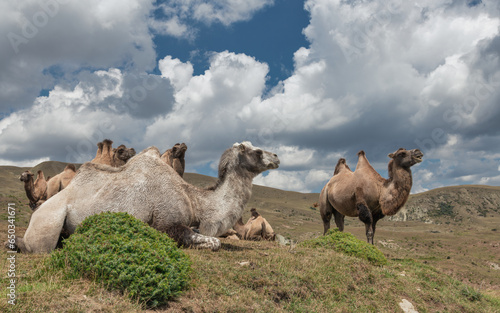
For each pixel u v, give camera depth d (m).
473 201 168.38
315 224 102.25
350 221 117.69
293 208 136.50
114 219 5.95
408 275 9.70
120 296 4.70
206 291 5.53
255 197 153.25
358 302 7.09
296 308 6.08
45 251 7.20
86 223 6.01
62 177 15.31
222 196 8.77
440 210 157.88
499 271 37.31
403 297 8.02
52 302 4.19
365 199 12.47
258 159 8.95
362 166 12.95
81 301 4.37
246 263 7.12
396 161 12.08
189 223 8.31
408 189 11.90
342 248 9.73
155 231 6.05
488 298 10.34
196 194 8.67
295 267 7.60
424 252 57.78
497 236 76.19
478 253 57.81
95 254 5.05
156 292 4.75
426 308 7.89
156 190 7.97
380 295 7.66
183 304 5.05
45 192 16.02
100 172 8.06
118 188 7.81
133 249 5.12
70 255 5.23
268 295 6.18
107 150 12.02
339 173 13.93
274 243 11.65
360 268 8.55
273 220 99.06
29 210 37.44
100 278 4.89
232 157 8.96
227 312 5.21
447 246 64.12
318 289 6.98
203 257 7.09
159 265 5.08
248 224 16.08
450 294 9.33
